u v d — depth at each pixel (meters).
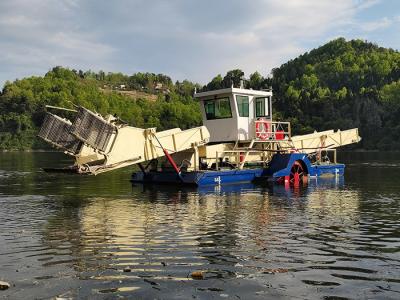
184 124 139.00
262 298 6.26
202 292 6.46
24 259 8.10
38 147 124.31
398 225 11.41
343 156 69.88
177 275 7.21
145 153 19.77
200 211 13.65
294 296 6.34
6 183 23.38
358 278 7.14
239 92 24.27
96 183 23.25
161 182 22.27
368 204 15.33
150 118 138.88
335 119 119.50
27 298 6.20
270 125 25.47
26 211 13.67
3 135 128.38
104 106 152.00
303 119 122.12
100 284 6.77
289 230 10.71
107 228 10.91
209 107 25.41
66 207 14.58
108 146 18.12
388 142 104.75
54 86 171.50
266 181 23.42
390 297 6.32
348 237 10.00
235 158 24.25
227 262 7.96
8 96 144.75
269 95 25.62
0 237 9.89
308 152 28.84
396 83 150.25
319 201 16.11
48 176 28.25
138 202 15.78
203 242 9.42
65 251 8.66
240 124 24.42
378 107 122.88
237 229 10.80
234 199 16.62
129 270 7.45
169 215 12.89
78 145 17.78
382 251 8.83
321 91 152.75
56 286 6.67
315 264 7.89
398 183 23.48
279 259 8.18
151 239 9.69
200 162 22.83
